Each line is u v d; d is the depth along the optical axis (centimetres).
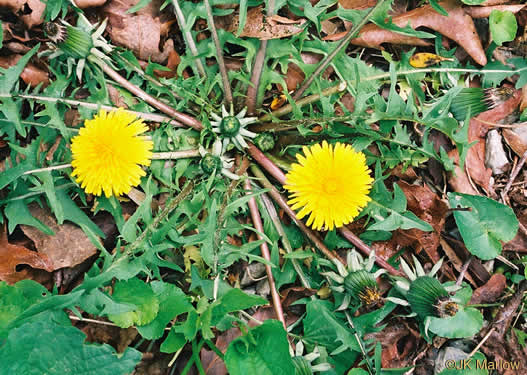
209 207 25
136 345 28
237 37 27
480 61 29
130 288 25
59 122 26
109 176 23
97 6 28
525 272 28
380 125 27
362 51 30
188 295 28
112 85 28
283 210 29
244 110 28
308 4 27
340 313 28
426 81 30
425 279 26
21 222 26
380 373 27
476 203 28
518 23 30
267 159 28
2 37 25
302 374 26
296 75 29
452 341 30
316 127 29
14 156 26
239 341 24
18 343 22
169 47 28
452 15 29
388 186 30
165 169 28
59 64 27
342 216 24
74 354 23
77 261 27
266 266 28
